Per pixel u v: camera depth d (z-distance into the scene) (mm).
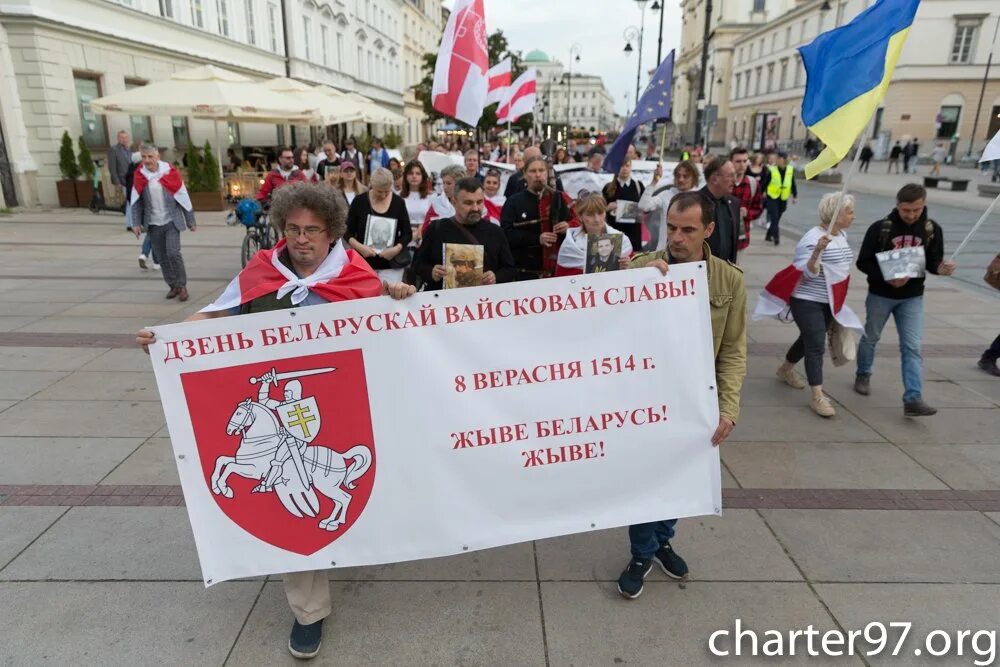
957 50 43656
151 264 10055
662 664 2652
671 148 57438
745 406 5238
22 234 12805
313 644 2654
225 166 23094
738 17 75688
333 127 36406
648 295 2787
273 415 2586
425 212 7125
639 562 2953
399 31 59188
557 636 2799
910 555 3350
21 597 2953
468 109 7164
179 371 2496
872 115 3957
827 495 3920
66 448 4297
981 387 5609
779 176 12766
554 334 2764
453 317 2682
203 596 2996
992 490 3986
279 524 2652
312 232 2510
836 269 4914
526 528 2855
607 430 2852
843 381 5770
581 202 4590
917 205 4711
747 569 3238
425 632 2814
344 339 2598
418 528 2764
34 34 15406
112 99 15289
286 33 32281
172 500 3729
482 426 2764
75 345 6305
